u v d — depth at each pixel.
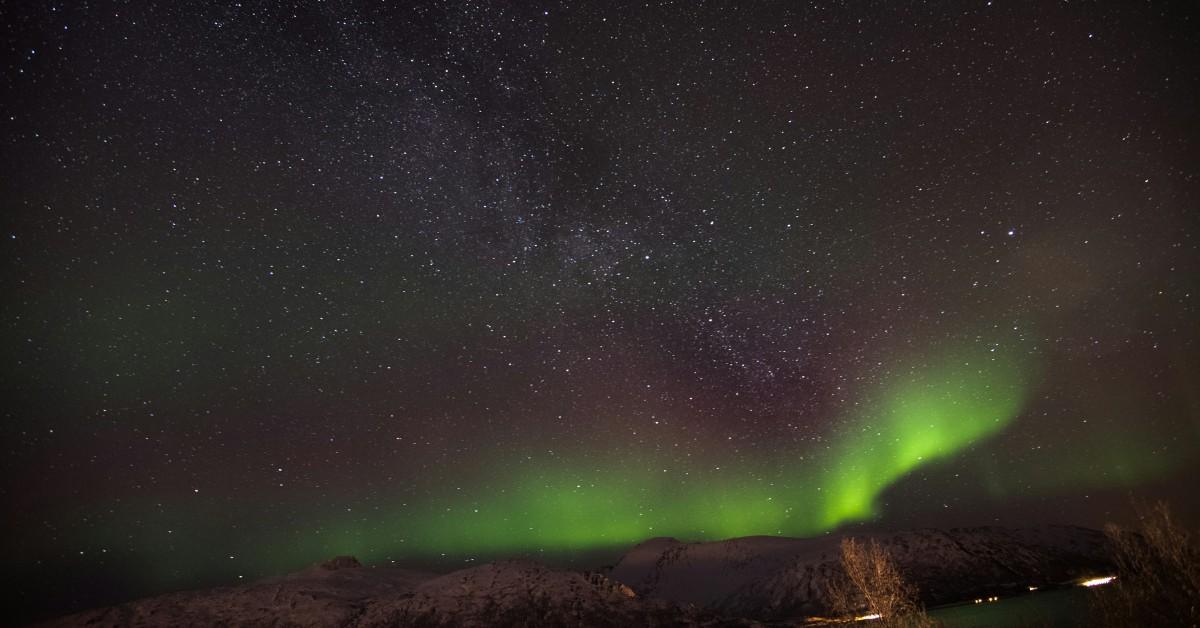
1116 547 14.35
